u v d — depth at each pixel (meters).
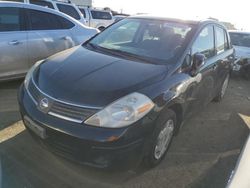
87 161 2.87
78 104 2.87
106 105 2.84
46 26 5.90
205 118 5.37
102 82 3.06
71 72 3.24
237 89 7.94
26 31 5.52
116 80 3.11
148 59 3.71
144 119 2.92
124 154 2.83
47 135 2.98
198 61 3.80
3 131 3.96
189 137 4.51
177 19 4.45
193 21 4.41
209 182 3.46
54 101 2.96
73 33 6.35
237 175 1.91
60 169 3.31
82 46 4.19
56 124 2.89
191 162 3.81
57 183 3.09
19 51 5.38
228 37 5.86
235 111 5.97
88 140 2.77
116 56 3.77
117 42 4.21
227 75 6.11
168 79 3.37
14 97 5.25
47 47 5.81
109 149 2.78
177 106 3.60
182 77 3.58
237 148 4.36
